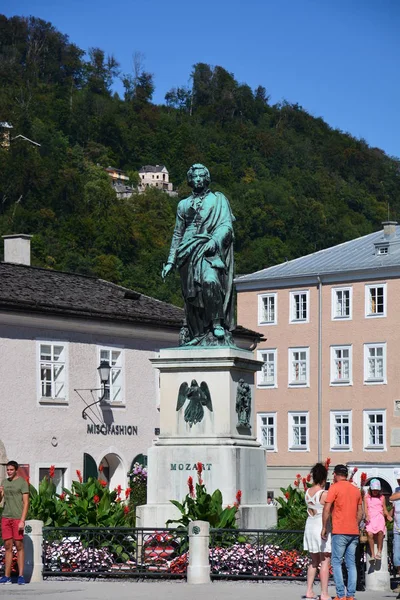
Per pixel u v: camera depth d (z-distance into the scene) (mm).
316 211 140875
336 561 18188
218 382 23328
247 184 157375
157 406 47938
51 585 20672
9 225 130750
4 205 135875
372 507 21781
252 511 23016
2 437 41531
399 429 78875
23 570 21312
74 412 44281
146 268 129375
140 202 148375
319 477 18609
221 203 24250
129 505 28812
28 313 42500
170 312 49500
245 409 23734
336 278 82125
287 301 84188
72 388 44281
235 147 186625
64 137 178625
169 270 23875
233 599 18156
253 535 22219
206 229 24094
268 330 84812
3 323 41844
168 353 23562
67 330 44188
